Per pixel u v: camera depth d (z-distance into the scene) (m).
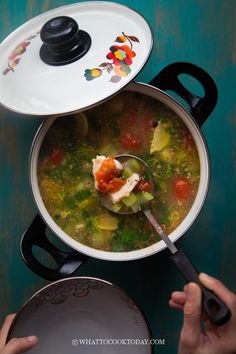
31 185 0.50
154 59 0.59
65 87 0.46
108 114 0.53
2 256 0.59
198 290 0.44
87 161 0.53
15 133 0.59
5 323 0.53
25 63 0.49
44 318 0.54
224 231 0.58
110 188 0.50
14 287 0.59
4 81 0.50
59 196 0.52
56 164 0.53
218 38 0.59
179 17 0.59
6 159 0.59
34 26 0.53
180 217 0.51
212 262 0.58
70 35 0.45
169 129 0.52
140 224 0.52
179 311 0.58
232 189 0.58
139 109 0.52
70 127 0.53
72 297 0.54
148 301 0.58
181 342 0.46
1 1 0.59
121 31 0.49
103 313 0.55
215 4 0.59
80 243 0.51
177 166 0.52
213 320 0.44
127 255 0.50
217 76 0.59
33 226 0.52
